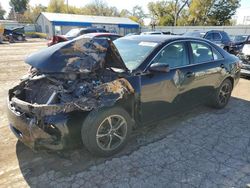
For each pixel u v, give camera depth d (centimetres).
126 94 307
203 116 460
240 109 504
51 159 309
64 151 307
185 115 463
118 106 305
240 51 814
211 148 342
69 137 274
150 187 261
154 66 322
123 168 293
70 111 269
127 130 322
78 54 303
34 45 2175
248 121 439
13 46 2027
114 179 273
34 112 265
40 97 305
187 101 407
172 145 348
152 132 388
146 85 327
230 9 4525
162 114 368
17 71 880
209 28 3088
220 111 489
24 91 337
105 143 306
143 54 353
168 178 276
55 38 1255
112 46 304
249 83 743
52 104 269
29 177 275
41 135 265
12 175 278
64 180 271
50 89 299
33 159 309
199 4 4431
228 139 370
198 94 427
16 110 291
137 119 337
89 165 297
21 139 291
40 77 327
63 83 303
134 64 338
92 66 301
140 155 321
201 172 288
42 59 298
